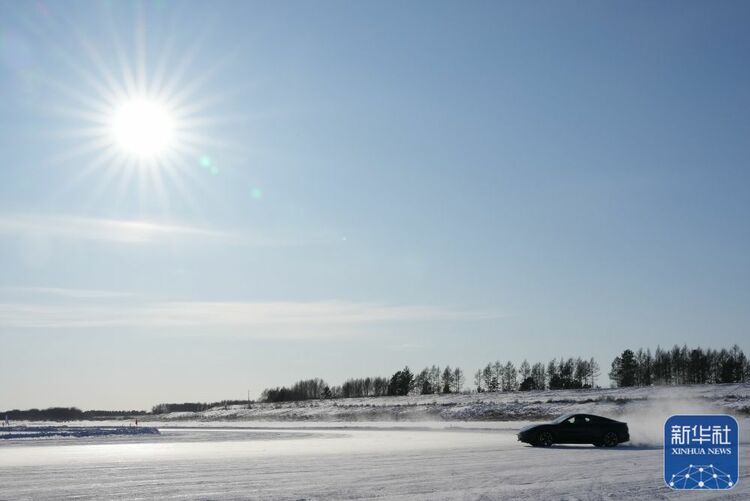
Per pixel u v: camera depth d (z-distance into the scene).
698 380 124.31
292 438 40.66
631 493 14.09
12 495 14.22
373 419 88.06
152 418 142.75
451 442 33.75
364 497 13.64
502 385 142.25
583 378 133.62
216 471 19.00
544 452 25.88
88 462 22.48
